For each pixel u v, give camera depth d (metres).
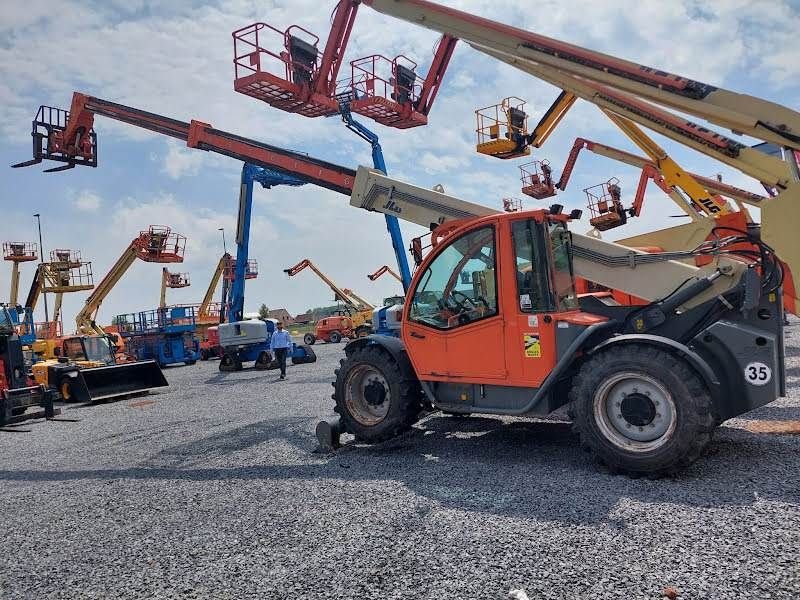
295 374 15.73
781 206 4.89
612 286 5.86
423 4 7.20
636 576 2.84
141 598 3.09
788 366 9.27
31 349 20.02
